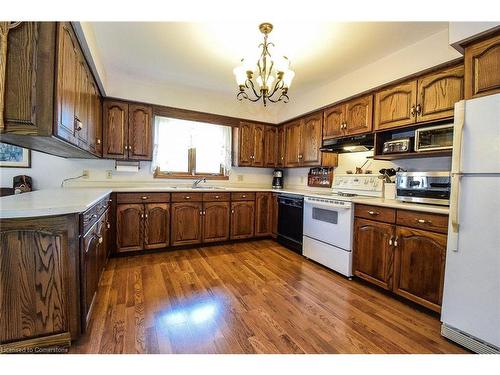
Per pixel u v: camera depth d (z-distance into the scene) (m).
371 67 2.60
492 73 1.50
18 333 1.25
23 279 1.25
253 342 1.47
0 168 2.64
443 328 1.56
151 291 2.08
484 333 1.38
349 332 1.59
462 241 1.47
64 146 1.84
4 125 1.22
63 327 1.34
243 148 3.97
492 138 1.34
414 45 2.20
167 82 3.28
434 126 2.08
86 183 3.08
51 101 1.30
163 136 3.56
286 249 3.42
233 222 3.60
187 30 2.07
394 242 2.06
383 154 2.47
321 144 3.33
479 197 1.40
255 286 2.23
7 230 1.21
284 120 4.08
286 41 2.20
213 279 2.36
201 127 3.86
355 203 2.45
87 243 1.53
